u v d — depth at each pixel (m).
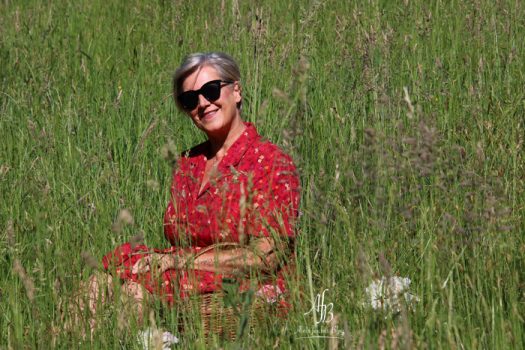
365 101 6.74
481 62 7.23
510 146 5.61
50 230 5.16
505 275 4.01
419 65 7.05
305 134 5.98
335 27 8.79
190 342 4.19
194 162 5.20
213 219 4.85
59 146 6.88
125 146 6.93
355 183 4.08
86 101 7.87
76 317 4.43
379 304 3.88
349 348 3.59
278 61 7.57
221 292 4.46
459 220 4.35
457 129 6.37
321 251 4.62
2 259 5.06
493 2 8.57
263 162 4.93
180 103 5.20
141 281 4.53
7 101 8.37
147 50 8.94
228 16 9.17
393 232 4.35
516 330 3.66
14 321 4.31
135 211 5.75
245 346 3.93
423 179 4.38
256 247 4.42
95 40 9.70
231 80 5.14
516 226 4.54
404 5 8.68
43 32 9.87
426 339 3.66
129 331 4.30
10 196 5.89
